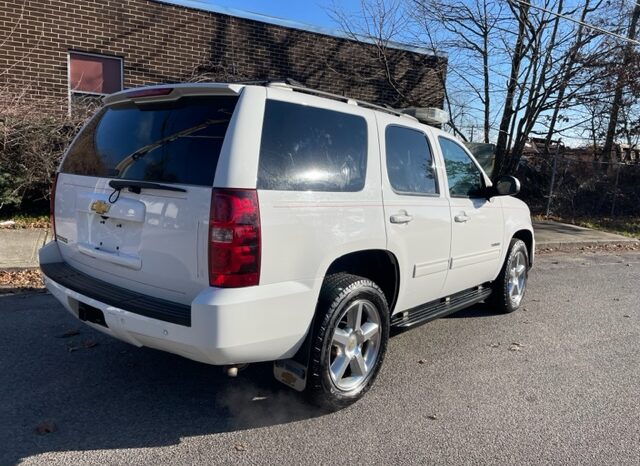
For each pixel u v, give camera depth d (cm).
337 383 356
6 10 934
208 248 288
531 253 645
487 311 624
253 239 291
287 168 317
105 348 452
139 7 1038
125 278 337
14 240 765
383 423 353
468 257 495
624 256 1116
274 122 317
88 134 392
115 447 311
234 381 403
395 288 403
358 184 364
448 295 495
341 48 1271
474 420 362
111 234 344
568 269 932
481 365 459
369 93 1326
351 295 347
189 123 322
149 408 358
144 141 340
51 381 390
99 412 350
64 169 404
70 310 355
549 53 1316
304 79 1234
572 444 336
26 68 960
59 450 305
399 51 1344
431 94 1404
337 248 339
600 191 1622
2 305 549
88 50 1005
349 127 368
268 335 303
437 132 473
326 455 313
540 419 367
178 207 302
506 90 1370
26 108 854
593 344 528
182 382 398
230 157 293
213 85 312
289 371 339
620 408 388
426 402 385
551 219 1514
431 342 512
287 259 310
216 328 282
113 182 335
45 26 966
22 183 852
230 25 1130
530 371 451
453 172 488
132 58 1045
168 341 295
